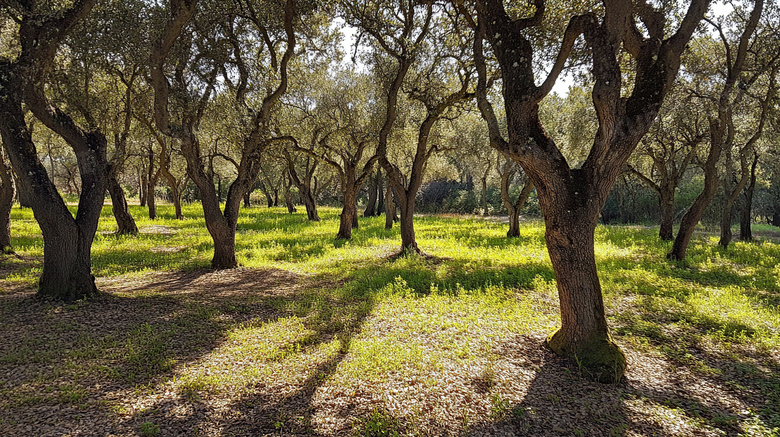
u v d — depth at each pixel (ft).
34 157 21.90
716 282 29.60
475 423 11.92
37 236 49.52
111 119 37.96
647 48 15.92
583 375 15.19
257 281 31.22
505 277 30.53
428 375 14.84
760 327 19.92
